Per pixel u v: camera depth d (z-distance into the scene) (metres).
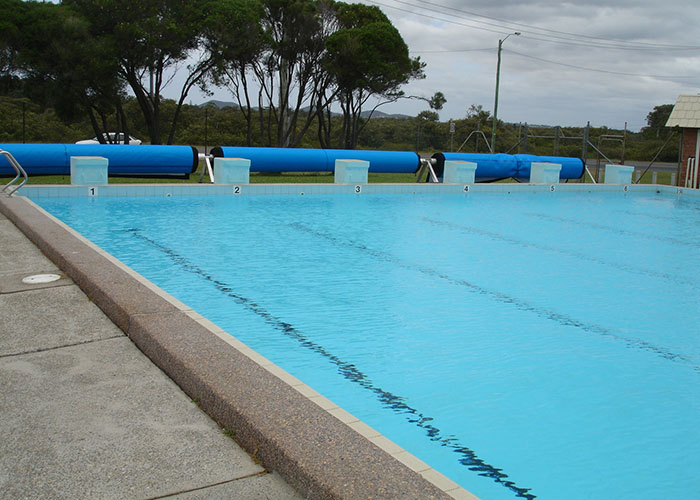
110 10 18.64
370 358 4.35
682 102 19.36
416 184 15.25
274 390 2.53
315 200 12.96
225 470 2.12
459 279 6.86
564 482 2.81
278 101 24.94
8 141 27.70
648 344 4.93
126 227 9.01
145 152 13.63
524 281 6.91
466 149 35.41
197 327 3.30
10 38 17.11
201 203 11.63
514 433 3.28
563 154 35.72
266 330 4.88
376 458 2.01
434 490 1.82
